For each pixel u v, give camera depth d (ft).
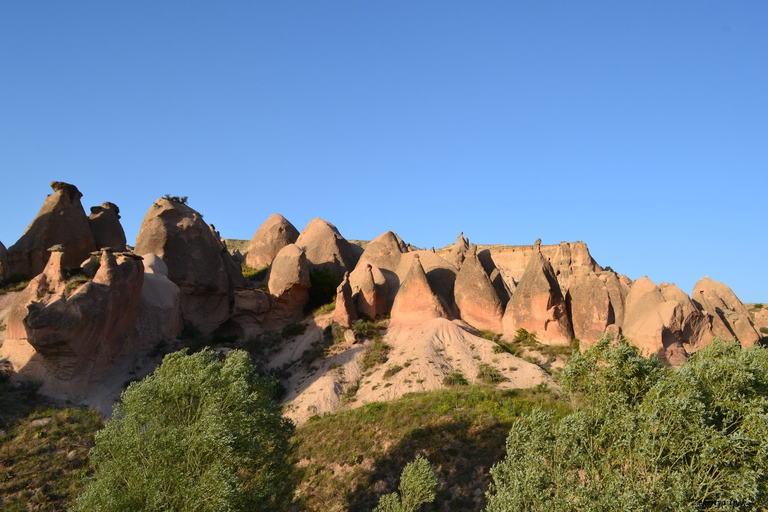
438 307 152.25
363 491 89.97
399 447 96.58
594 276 147.43
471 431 98.22
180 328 145.59
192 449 69.31
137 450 69.21
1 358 116.26
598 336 138.31
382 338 145.79
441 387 124.47
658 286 153.69
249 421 75.72
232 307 161.99
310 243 192.13
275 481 77.77
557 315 144.87
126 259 130.52
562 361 134.51
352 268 189.47
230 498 65.00
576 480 61.05
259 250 204.85
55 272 123.03
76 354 113.70
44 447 95.35
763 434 56.75
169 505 65.51
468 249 174.60
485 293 155.33
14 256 152.25
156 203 169.99
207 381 76.28
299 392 129.18
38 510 84.28
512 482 62.90
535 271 149.18
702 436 57.72
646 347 133.49
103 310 118.01
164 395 75.15
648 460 58.90
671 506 54.95
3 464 90.74
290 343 150.00
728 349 72.23
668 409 59.72
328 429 106.11
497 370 130.52
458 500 85.61
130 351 128.77
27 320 110.73
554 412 71.87
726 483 57.16
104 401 114.01
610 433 63.10
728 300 170.09
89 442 99.09
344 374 132.57
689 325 138.92
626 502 54.90
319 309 161.07
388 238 184.44
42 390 110.93
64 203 158.10
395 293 166.61
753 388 62.18
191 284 157.38
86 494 68.13
